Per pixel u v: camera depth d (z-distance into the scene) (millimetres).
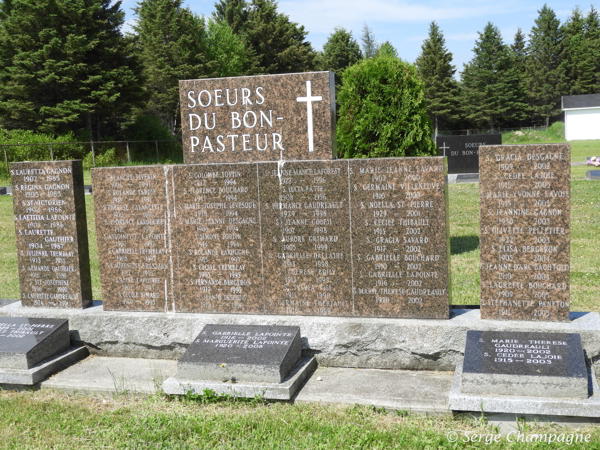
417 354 6023
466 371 5020
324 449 4555
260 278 6586
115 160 36500
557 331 5688
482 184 5918
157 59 47375
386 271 6230
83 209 7188
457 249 11953
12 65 38062
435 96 65375
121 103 39469
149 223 6836
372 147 10773
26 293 7281
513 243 5906
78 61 37719
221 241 6652
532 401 4797
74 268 7098
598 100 59875
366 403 5285
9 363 6117
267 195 6469
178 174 6695
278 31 55844
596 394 4867
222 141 6828
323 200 6324
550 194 5750
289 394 5387
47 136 36500
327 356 6234
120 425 5094
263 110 6691
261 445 4648
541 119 72188
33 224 7160
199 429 4934
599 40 69562
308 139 6617
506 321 5957
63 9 36938
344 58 64062
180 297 6832
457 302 8289
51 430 5074
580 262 10383
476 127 67750
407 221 6125
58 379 6145
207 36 56281
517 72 67188
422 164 6023
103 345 6840
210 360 5656
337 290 6383
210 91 6812
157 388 5789
